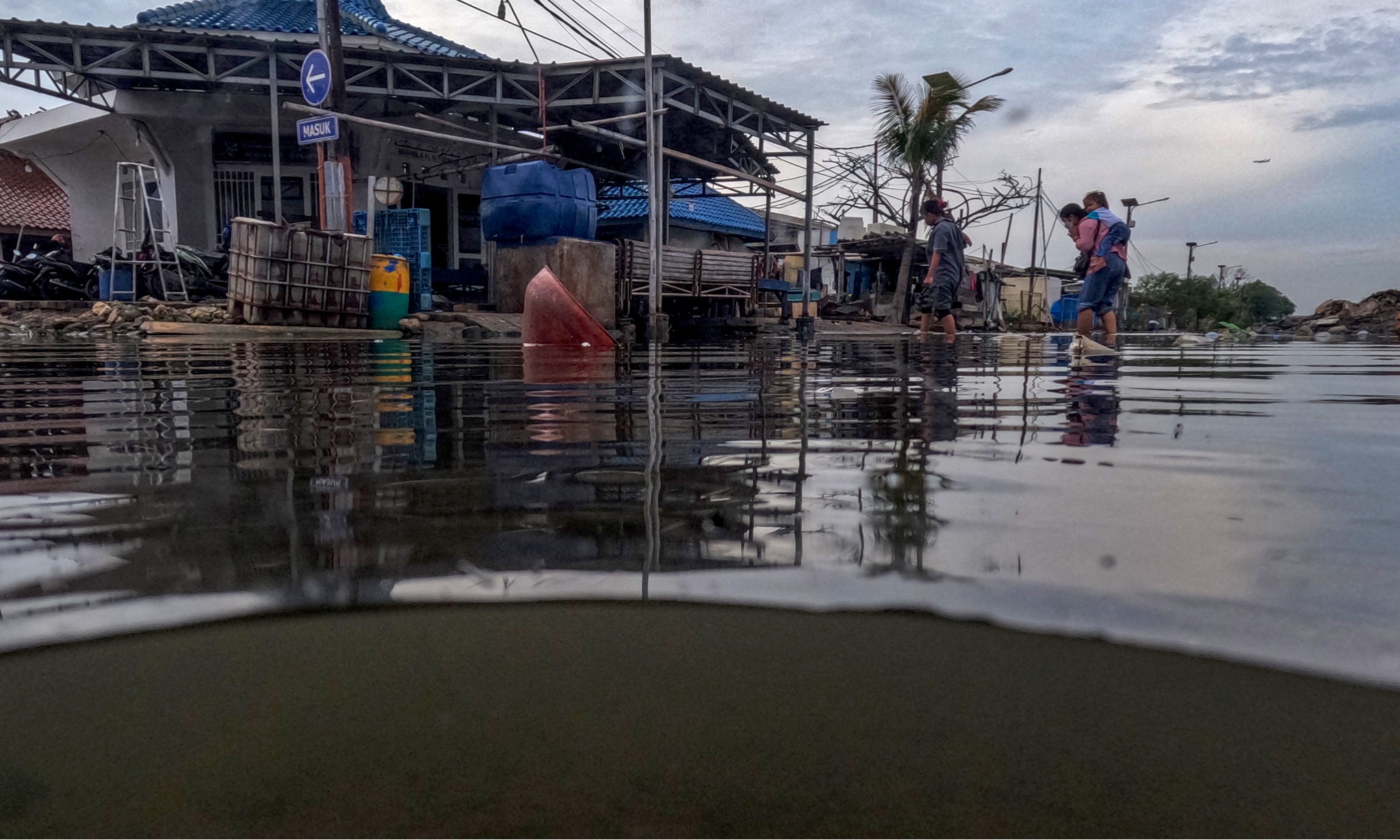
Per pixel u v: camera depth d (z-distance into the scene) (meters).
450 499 1.13
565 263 9.59
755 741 0.48
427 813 0.42
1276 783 0.45
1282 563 0.84
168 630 0.65
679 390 2.91
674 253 11.42
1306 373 4.04
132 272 9.86
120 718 0.51
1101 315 8.10
